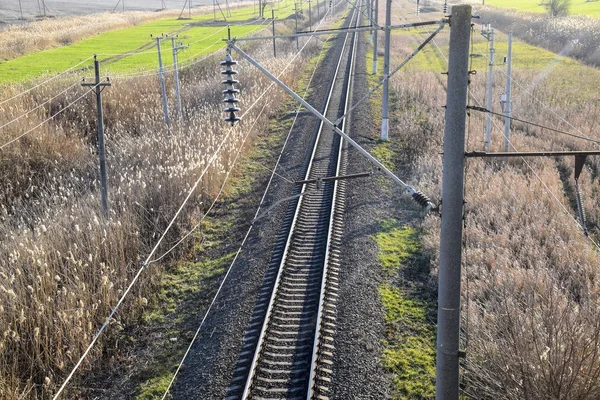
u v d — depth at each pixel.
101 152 14.23
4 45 43.69
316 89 31.25
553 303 9.22
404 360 9.27
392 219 14.87
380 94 29.72
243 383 8.79
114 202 14.89
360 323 10.19
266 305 10.80
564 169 18.42
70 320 9.80
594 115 23.62
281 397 8.46
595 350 7.32
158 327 10.81
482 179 16.38
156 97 26.28
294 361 9.26
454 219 5.98
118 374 9.57
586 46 41.38
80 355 9.66
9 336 9.49
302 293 11.27
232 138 19.98
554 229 12.96
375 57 35.09
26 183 18.25
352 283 11.52
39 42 46.94
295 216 14.66
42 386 8.95
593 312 9.12
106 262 12.08
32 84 27.33
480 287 10.70
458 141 5.82
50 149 19.78
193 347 10.03
